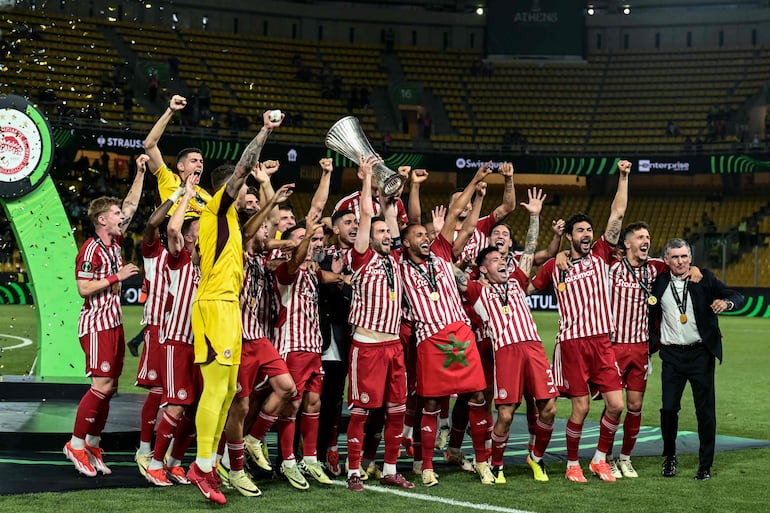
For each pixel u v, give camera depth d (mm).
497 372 6367
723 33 35500
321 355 6441
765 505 5680
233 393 5516
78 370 9445
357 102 32625
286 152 28578
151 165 7039
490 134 33125
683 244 6555
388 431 6141
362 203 6156
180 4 33062
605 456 6566
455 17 36156
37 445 6746
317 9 35375
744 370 14078
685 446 7914
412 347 6586
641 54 35344
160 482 5840
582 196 33531
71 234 9539
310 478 6316
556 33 34906
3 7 27047
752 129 32875
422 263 6371
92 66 28203
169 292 5871
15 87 25031
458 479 6426
